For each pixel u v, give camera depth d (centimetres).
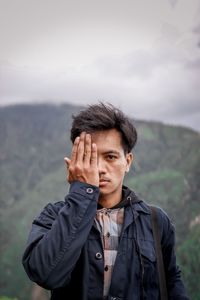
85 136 173
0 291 5238
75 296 168
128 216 179
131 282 167
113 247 174
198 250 3516
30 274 155
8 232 6656
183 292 198
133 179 6253
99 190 168
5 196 8125
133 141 186
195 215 4697
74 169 170
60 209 173
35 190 8125
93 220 166
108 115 178
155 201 5303
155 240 182
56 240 154
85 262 168
